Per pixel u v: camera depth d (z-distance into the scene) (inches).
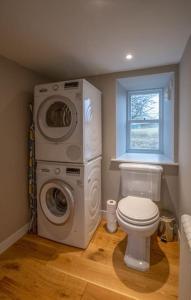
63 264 68.0
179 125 82.5
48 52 70.8
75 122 72.7
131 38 61.8
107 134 98.7
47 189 80.4
